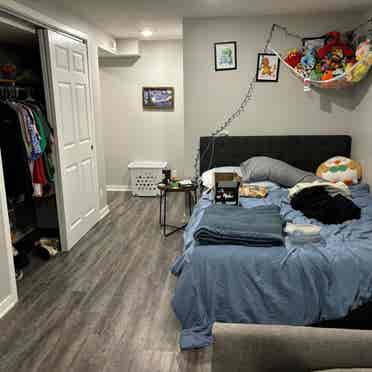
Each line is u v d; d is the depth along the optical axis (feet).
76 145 12.42
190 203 14.05
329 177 12.12
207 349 6.98
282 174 11.77
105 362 6.70
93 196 14.02
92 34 13.94
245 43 13.01
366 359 4.01
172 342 7.25
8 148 9.50
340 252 6.85
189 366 6.60
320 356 4.06
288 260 6.77
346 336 4.09
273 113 13.46
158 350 7.02
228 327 4.26
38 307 8.47
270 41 12.90
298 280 6.70
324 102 13.16
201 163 13.88
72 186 12.07
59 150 11.09
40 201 12.98
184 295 7.13
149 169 18.11
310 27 12.62
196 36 13.14
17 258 10.51
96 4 11.12
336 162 12.48
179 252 11.53
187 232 8.56
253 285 6.84
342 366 4.04
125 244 12.23
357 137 12.60
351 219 8.61
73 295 9.00
